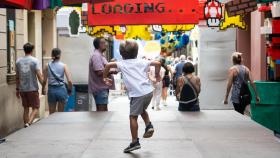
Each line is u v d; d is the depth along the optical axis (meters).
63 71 14.88
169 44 38.72
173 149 9.46
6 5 10.36
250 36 22.83
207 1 17.23
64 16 20.30
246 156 8.76
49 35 22.53
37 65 14.12
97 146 9.79
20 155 8.98
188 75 14.35
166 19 16.27
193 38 24.95
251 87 14.55
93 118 13.55
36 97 14.27
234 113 14.39
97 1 11.29
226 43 23.44
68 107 21.22
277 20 11.20
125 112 14.66
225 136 10.78
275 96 14.12
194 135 10.94
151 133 9.25
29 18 20.08
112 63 9.22
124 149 9.26
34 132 11.41
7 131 15.13
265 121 14.23
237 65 14.33
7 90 15.18
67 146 9.79
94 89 14.34
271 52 11.35
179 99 14.58
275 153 8.98
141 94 8.91
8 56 15.80
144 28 24.33
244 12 14.56
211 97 23.48
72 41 22.27
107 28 21.00
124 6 16.27
